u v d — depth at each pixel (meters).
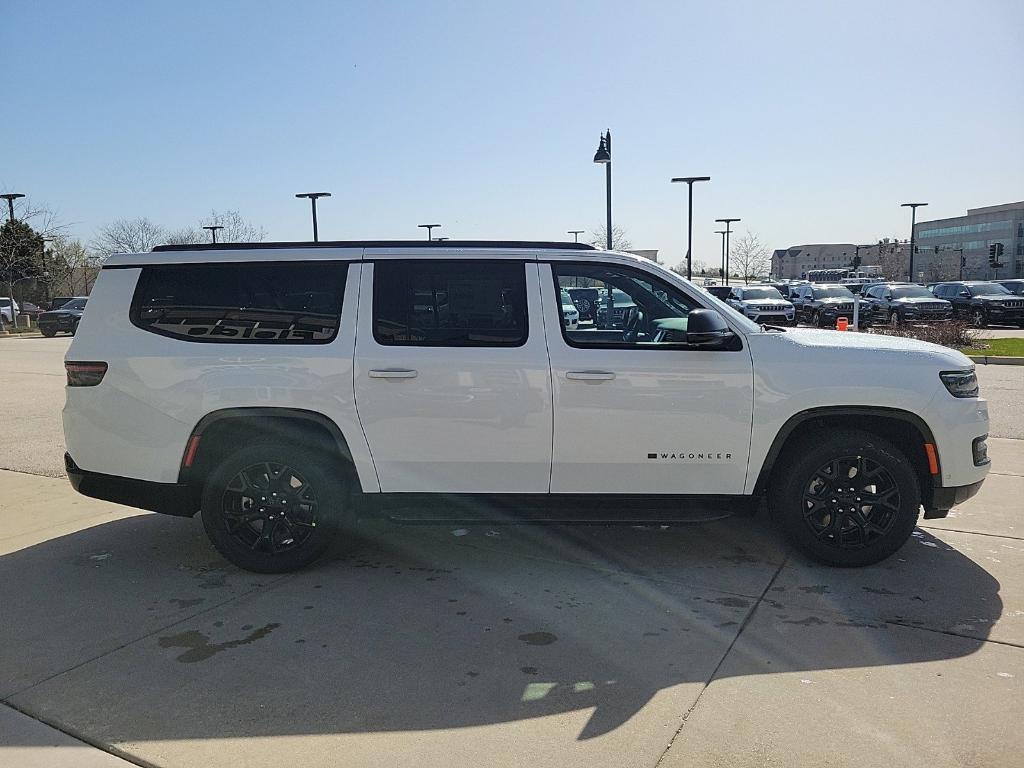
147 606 4.36
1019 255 99.56
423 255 4.77
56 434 9.45
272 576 4.80
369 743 3.03
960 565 4.87
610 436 4.63
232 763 2.92
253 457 4.72
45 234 45.41
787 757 2.90
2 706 3.32
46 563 5.05
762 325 5.34
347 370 4.62
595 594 4.48
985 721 3.13
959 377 4.71
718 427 4.64
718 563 4.96
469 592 4.53
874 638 3.88
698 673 3.55
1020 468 7.24
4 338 32.22
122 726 3.16
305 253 4.79
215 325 4.73
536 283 4.73
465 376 4.60
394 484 4.72
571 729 3.11
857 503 4.75
